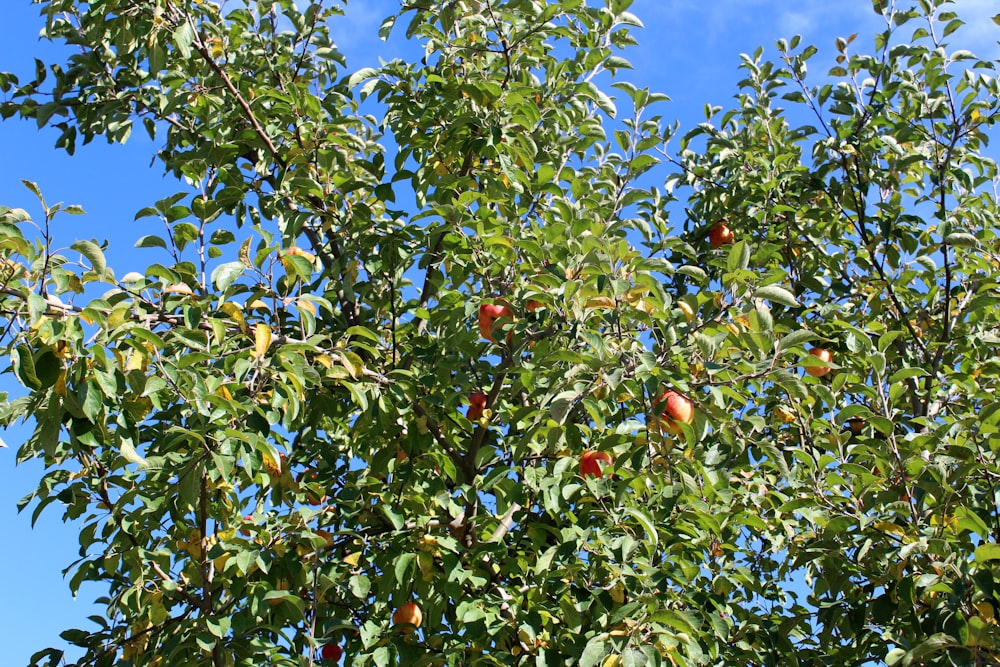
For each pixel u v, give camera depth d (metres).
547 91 5.86
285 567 4.56
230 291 4.24
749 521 4.86
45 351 3.31
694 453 4.70
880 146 6.68
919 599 4.59
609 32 5.98
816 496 4.84
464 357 5.07
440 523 4.82
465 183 5.37
